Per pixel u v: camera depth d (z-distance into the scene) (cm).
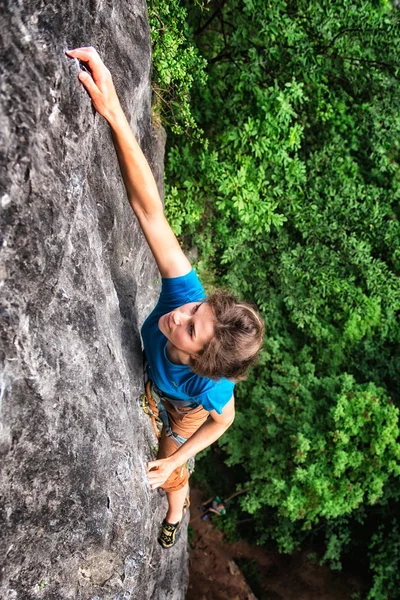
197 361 218
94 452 250
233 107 676
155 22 461
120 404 275
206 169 633
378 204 877
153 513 378
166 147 675
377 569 912
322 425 859
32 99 162
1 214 161
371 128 852
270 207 696
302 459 817
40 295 192
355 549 1012
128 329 313
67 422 226
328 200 844
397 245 877
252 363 222
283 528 975
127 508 285
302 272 859
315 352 975
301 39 645
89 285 237
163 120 550
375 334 985
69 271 215
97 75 195
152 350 256
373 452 806
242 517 1043
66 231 201
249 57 667
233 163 663
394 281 848
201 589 938
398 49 717
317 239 852
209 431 267
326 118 749
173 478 327
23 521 221
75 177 200
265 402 885
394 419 809
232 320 209
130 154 221
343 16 696
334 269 855
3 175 158
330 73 774
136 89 323
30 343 191
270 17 616
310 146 901
